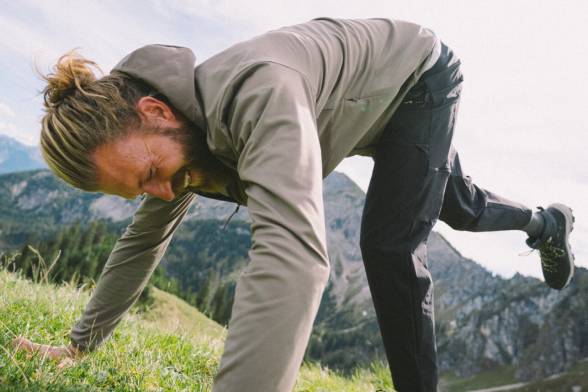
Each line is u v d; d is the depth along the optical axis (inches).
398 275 98.6
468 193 123.8
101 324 110.3
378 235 99.2
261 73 67.4
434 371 102.0
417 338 100.0
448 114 100.7
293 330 55.7
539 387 5017.2
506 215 138.6
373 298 102.7
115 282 107.2
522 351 5669.3
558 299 5787.4
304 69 75.0
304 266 56.7
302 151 61.4
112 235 4485.7
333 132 86.9
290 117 63.0
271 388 55.0
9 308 133.6
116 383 99.0
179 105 70.4
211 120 70.0
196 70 77.3
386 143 100.3
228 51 76.7
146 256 106.7
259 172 60.8
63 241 3909.9
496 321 6077.8
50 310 151.6
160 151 70.0
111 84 68.7
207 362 146.6
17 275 220.1
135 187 72.1
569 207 159.0
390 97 90.7
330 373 216.2
